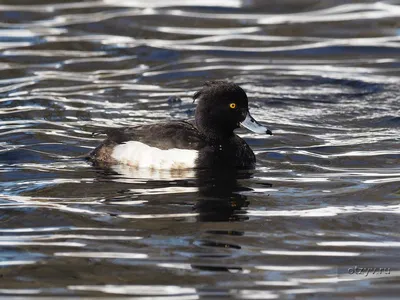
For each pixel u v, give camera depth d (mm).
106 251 10016
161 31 21484
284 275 9406
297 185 12422
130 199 11766
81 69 18984
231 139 13586
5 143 14258
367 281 9250
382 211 11344
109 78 18453
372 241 10336
